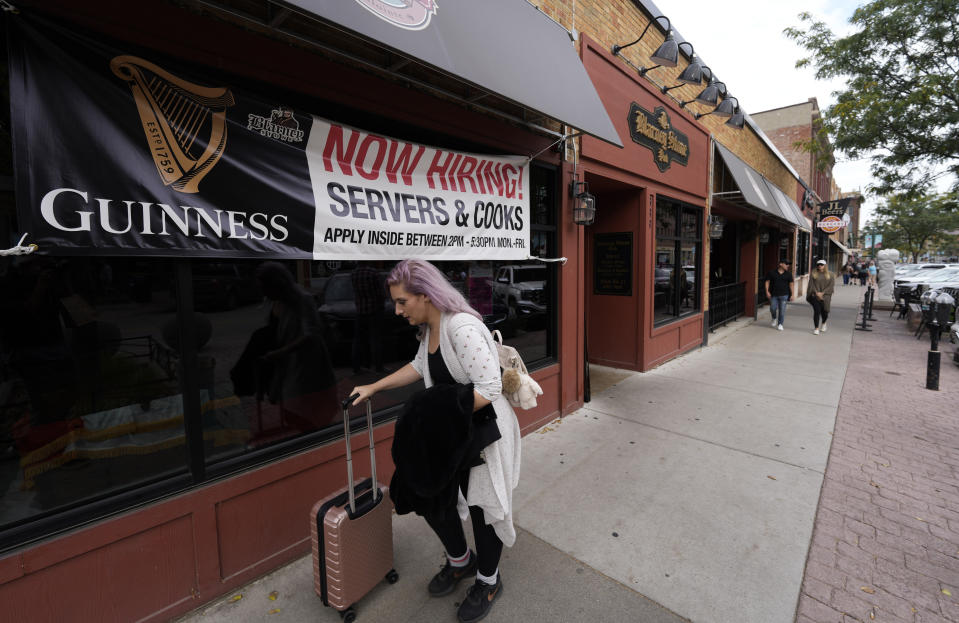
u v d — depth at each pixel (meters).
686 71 5.79
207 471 2.29
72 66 1.77
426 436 1.88
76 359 1.98
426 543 2.81
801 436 4.39
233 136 2.21
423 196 3.13
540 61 3.45
